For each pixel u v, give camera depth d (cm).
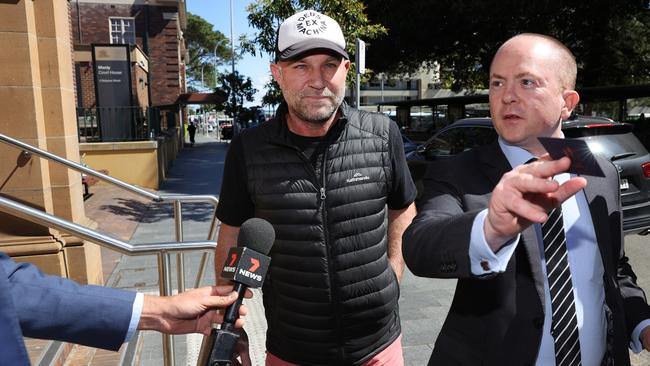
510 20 1474
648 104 1606
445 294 480
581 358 151
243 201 214
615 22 1669
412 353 362
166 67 2553
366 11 1552
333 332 199
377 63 1883
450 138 749
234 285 142
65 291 122
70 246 406
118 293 130
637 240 620
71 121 421
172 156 1827
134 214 875
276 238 200
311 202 197
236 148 211
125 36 2503
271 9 805
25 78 378
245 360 159
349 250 199
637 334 168
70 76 424
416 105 2005
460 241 122
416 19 1539
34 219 227
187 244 234
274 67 209
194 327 144
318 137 204
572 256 153
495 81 150
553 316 148
